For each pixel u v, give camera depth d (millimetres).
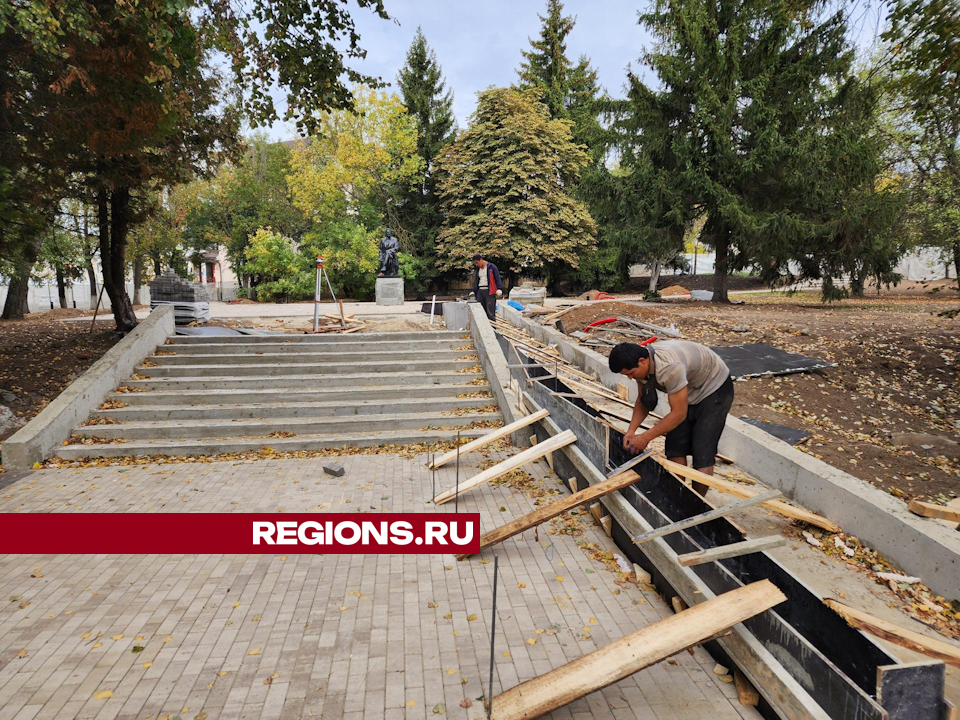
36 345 11398
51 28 5598
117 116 7629
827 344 10195
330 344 10773
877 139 17234
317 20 8070
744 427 6062
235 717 2787
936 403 7613
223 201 39375
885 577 3889
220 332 12234
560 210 33812
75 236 23406
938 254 23812
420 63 39125
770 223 18828
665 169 22031
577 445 5809
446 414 8555
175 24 6504
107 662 3236
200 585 4129
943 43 6199
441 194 36594
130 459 7336
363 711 2816
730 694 2932
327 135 32875
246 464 7059
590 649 3289
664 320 12781
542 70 40375
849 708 2139
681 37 21250
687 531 3740
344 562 4461
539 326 12188
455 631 3500
